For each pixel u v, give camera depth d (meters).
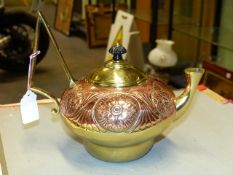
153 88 0.40
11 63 1.27
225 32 1.16
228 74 0.96
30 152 0.43
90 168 0.40
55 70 1.27
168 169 0.40
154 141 0.45
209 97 0.59
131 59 1.14
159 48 1.15
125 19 1.17
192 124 0.50
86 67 1.34
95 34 1.65
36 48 0.43
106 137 0.37
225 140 0.46
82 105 0.38
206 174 0.39
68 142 0.46
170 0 1.22
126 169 0.40
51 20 2.05
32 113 0.44
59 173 0.39
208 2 1.23
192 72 0.42
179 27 1.22
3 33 1.27
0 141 0.46
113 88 0.39
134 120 0.37
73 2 1.87
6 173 0.39
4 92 1.10
